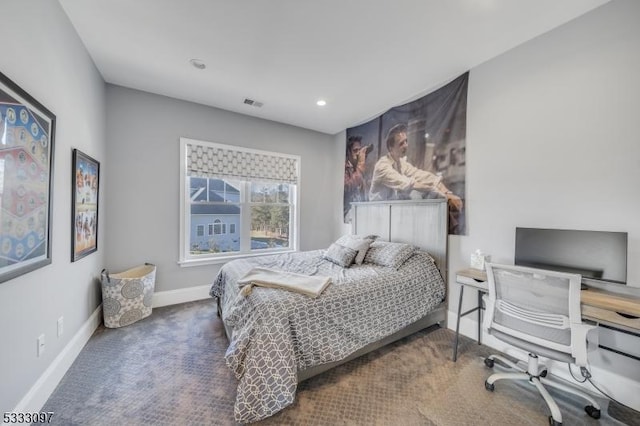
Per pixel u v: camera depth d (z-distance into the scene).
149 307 2.89
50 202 1.64
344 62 2.46
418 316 2.41
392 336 2.27
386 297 2.19
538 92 2.10
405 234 3.17
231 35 2.09
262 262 2.82
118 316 2.60
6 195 1.25
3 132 1.22
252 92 3.07
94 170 2.46
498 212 2.37
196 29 2.02
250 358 1.53
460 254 2.66
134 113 3.02
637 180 1.66
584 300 1.53
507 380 1.90
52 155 1.66
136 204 3.05
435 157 2.90
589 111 1.85
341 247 2.92
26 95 1.38
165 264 3.24
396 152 3.39
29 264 1.42
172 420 1.50
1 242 1.21
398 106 3.35
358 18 1.89
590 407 1.59
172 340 2.39
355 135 4.12
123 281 2.63
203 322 2.76
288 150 4.15
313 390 1.77
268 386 1.46
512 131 2.27
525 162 2.19
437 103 2.88
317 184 4.48
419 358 2.17
